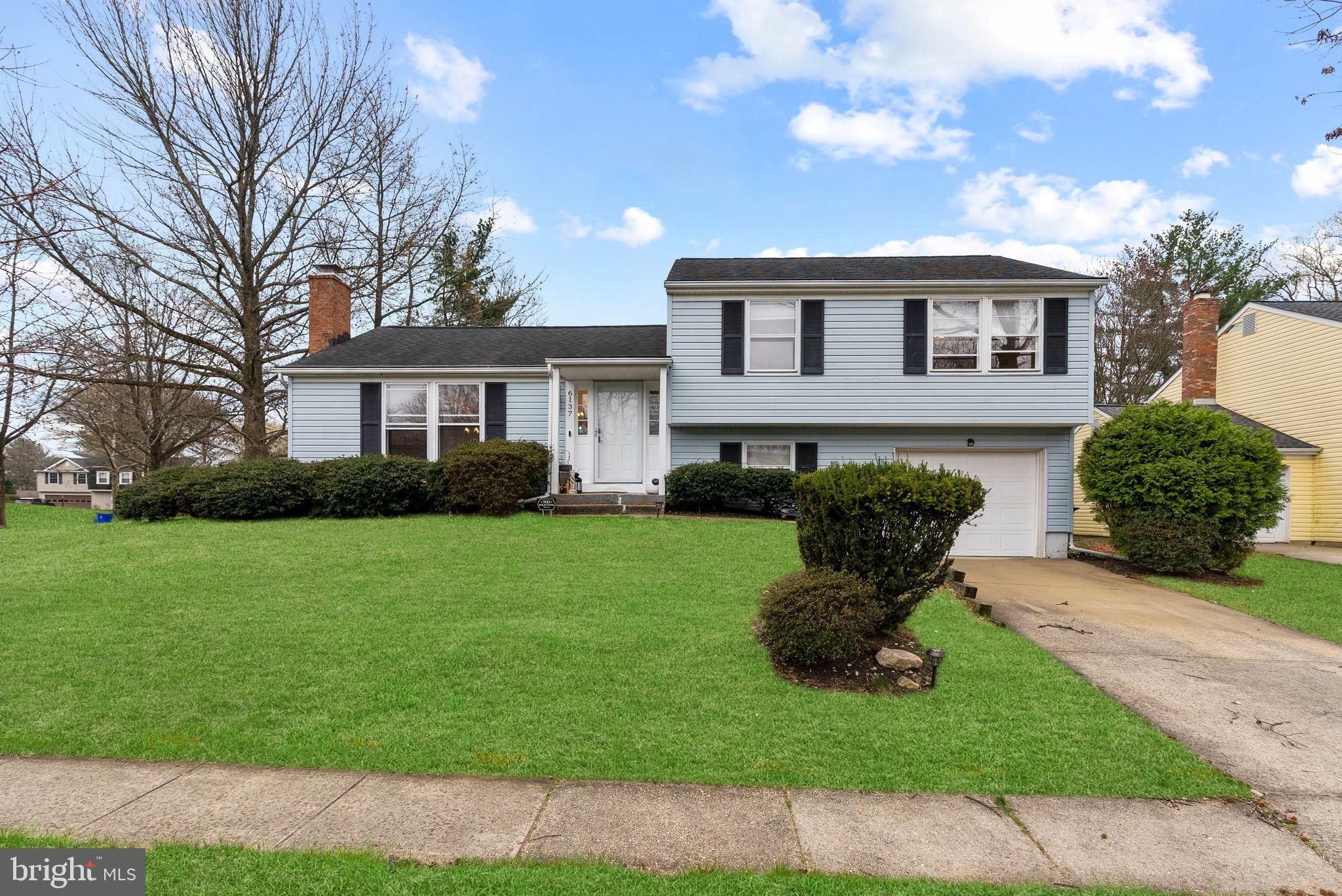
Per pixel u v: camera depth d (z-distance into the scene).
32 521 15.16
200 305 20.92
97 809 3.67
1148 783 4.16
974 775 4.20
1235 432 12.04
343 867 3.14
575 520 12.77
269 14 19.53
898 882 3.15
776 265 16.25
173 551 10.13
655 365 14.42
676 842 3.45
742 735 4.66
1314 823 3.78
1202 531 11.66
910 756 4.43
